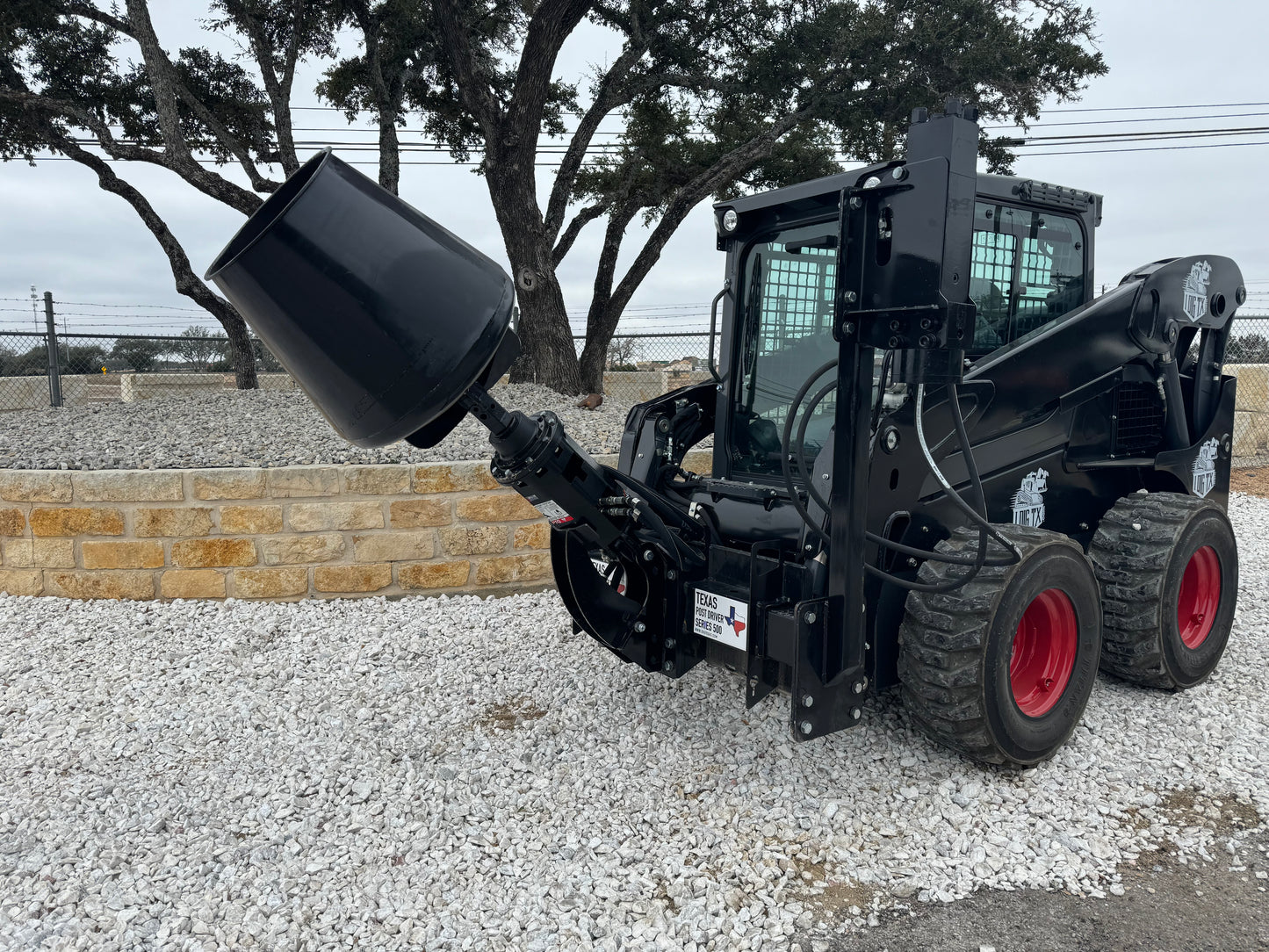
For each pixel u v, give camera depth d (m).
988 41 12.18
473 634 4.94
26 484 5.48
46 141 12.50
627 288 12.27
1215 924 2.43
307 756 3.52
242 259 2.55
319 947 2.37
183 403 9.28
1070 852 2.78
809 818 2.97
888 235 2.69
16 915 2.52
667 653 3.49
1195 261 4.01
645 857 2.78
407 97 13.63
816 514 3.09
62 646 4.80
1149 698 3.96
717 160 13.30
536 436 3.06
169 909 2.54
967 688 2.94
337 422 2.81
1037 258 3.75
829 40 12.38
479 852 2.80
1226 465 4.52
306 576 5.50
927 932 2.40
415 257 2.64
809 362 3.59
